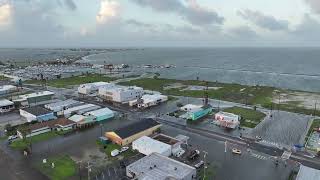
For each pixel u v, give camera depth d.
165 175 44.38
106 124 77.06
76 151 58.50
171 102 104.06
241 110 91.62
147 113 88.50
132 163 50.34
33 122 76.62
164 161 49.62
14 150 59.16
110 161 53.81
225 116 76.25
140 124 68.81
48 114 80.62
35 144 62.44
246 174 48.44
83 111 87.69
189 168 46.78
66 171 49.56
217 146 61.31
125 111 91.06
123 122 79.00
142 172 45.69
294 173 48.78
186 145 61.50
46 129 70.69
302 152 57.91
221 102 104.12
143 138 60.97
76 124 73.50
